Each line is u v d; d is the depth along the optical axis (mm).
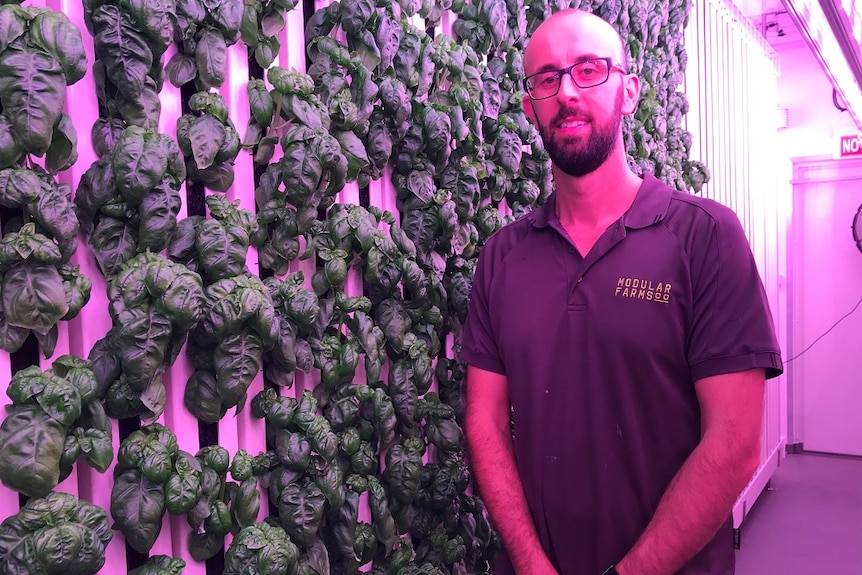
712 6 4020
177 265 1155
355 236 1551
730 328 1238
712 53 4055
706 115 3973
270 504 1520
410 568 1767
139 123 1168
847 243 6129
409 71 1692
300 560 1438
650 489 1324
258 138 1432
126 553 1234
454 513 1926
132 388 1123
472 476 2061
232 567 1277
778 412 5996
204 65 1275
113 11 1116
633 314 1296
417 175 1767
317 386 1594
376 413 1611
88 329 1160
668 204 1348
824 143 6008
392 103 1618
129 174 1100
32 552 989
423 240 1788
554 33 1353
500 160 1999
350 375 1608
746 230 4891
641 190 1382
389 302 1703
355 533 1566
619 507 1333
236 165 1417
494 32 1984
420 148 1741
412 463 1720
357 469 1598
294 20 1532
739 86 4621
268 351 1450
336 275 1516
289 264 1516
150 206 1152
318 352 1532
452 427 1840
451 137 1844
